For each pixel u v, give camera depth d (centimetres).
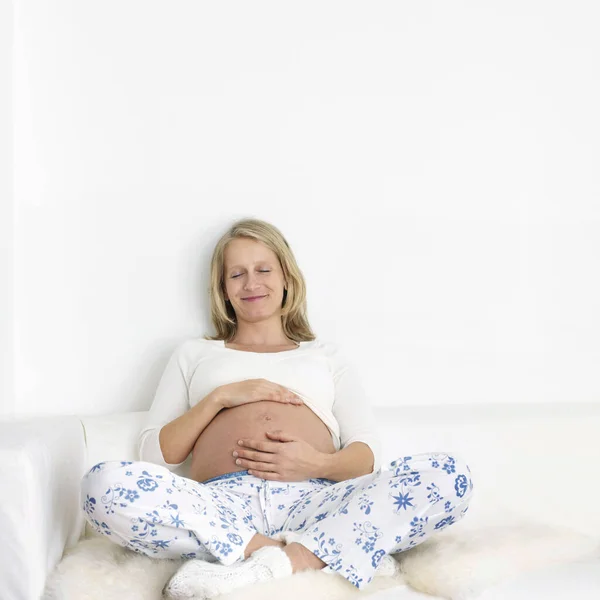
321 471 172
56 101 216
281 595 130
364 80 231
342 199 228
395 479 147
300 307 214
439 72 235
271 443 170
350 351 225
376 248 228
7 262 205
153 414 192
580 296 237
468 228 233
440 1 236
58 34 217
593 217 239
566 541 158
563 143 239
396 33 234
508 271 234
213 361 196
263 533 163
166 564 143
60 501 155
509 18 239
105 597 133
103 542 158
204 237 221
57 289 213
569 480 194
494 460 194
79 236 215
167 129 221
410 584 143
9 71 208
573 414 202
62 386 212
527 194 237
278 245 209
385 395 226
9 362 205
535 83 239
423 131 233
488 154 236
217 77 225
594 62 243
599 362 236
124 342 215
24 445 138
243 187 223
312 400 192
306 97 228
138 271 217
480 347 231
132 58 221
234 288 205
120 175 218
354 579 139
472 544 153
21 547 134
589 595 137
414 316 228
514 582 141
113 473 138
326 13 231
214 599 130
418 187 231
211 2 226
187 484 148
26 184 213
